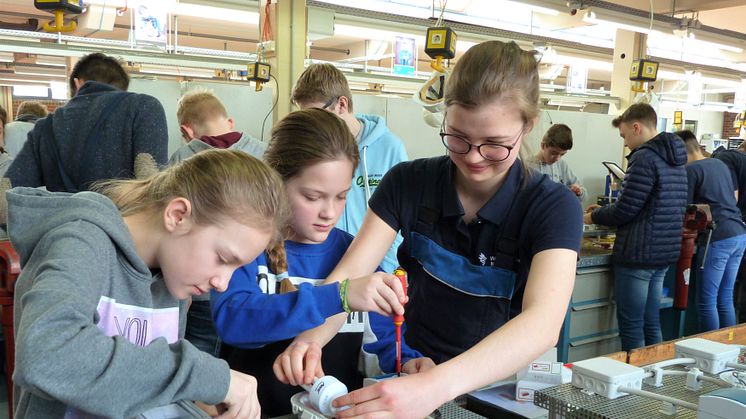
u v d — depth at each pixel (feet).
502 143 3.19
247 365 3.81
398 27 14.16
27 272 2.45
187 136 8.21
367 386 2.95
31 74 27.27
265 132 12.10
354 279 3.29
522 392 3.14
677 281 10.50
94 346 2.15
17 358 2.07
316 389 2.81
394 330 4.17
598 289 10.12
